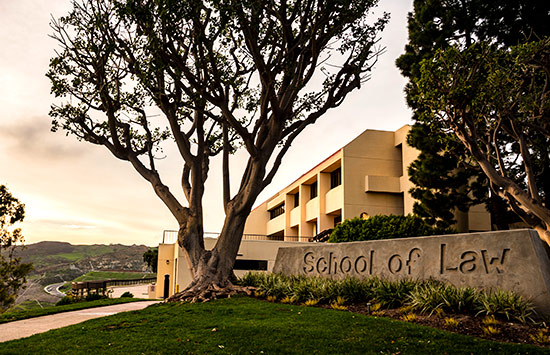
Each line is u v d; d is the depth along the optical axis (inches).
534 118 556.4
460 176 799.7
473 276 394.0
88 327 384.2
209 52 502.3
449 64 518.6
